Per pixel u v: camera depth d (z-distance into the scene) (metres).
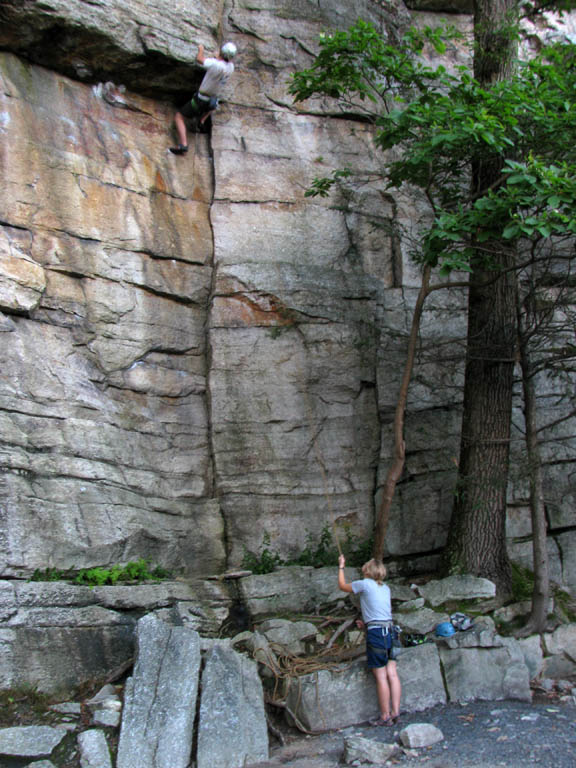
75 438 6.71
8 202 6.87
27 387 6.57
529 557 7.73
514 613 6.82
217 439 7.62
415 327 6.59
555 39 10.16
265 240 8.27
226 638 6.20
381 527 6.45
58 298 7.03
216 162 8.32
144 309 7.59
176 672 5.38
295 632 6.31
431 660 5.90
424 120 6.15
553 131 6.41
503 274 6.86
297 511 7.67
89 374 7.06
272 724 5.50
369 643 5.58
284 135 8.66
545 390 8.40
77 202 7.36
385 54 6.81
